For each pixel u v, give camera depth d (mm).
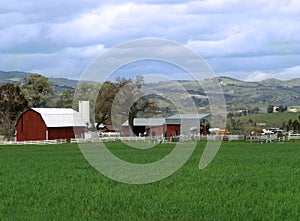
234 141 83812
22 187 27984
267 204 21703
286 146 70312
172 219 18781
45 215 19516
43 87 135000
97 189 26766
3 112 127562
